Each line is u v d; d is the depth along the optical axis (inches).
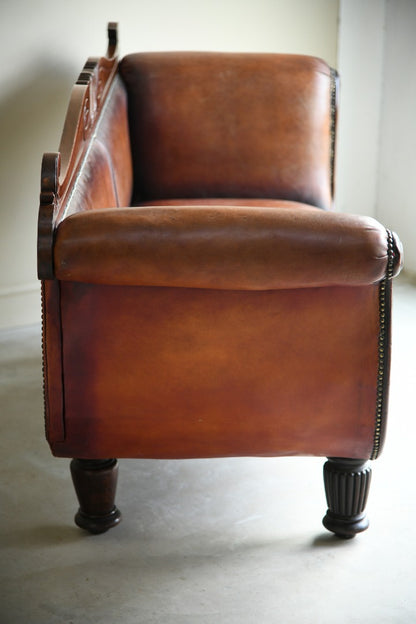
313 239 48.7
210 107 91.0
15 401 84.8
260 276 49.6
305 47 118.0
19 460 73.1
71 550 59.2
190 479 69.6
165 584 55.1
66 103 101.3
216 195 92.4
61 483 69.1
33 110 98.9
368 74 124.1
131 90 91.9
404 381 87.6
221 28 110.4
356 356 53.3
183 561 57.7
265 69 91.5
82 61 101.4
